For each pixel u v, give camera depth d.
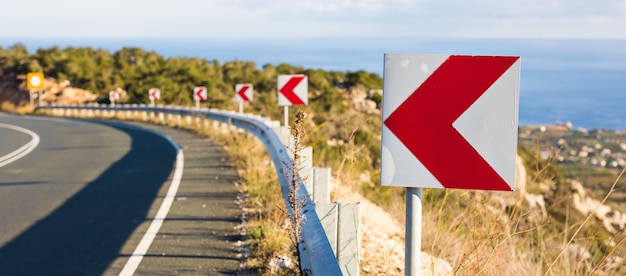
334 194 7.68
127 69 58.12
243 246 6.41
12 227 7.55
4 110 53.91
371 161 11.63
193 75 45.78
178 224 7.46
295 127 4.22
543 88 146.25
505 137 2.89
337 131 13.23
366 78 39.06
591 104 81.56
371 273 5.47
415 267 2.94
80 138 22.03
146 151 16.27
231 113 21.09
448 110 2.92
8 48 66.12
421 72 2.93
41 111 49.31
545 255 5.68
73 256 6.19
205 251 6.25
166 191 9.78
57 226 7.54
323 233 3.97
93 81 57.22
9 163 14.73
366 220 7.52
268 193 8.90
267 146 11.85
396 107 2.95
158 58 65.25
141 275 5.51
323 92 31.17
